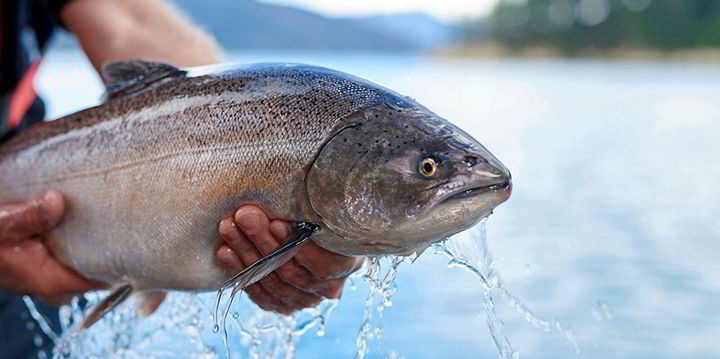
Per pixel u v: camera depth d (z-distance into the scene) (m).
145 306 1.14
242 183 0.98
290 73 1.00
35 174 1.13
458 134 0.96
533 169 3.82
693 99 7.15
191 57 1.29
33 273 1.13
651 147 4.52
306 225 0.97
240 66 1.03
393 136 0.95
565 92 7.95
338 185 0.95
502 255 2.27
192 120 1.02
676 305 1.85
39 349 1.37
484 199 0.93
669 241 2.45
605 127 5.36
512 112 6.00
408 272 2.04
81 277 1.14
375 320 1.66
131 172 1.06
